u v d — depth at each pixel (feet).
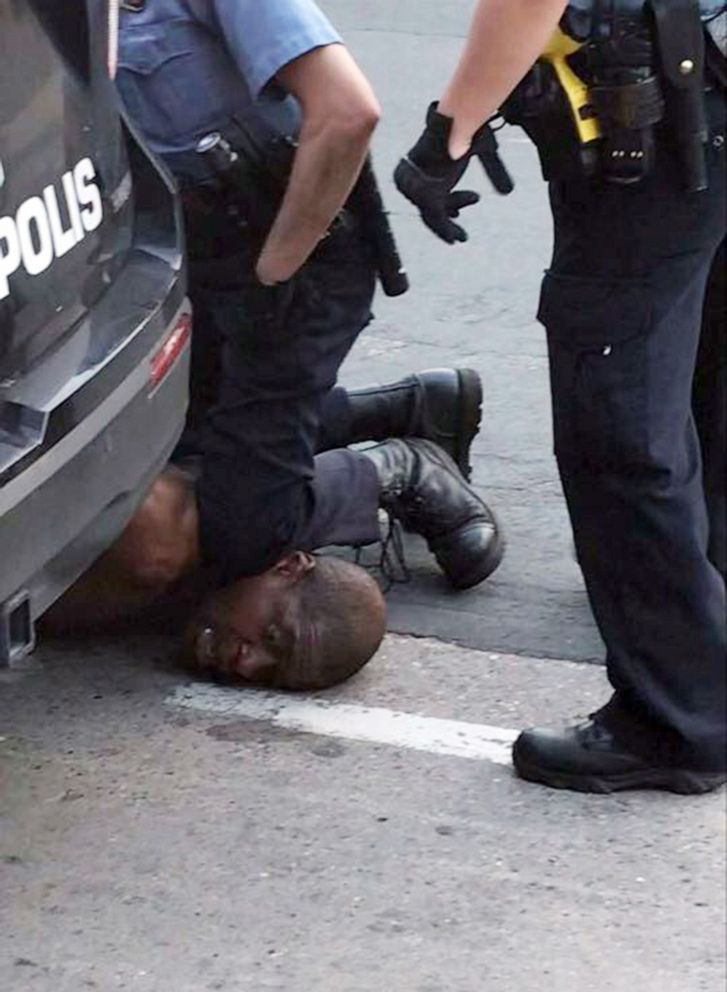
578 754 11.21
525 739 11.32
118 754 11.58
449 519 13.43
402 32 31.27
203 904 10.23
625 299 10.25
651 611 10.89
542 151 10.14
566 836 10.89
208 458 11.98
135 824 10.89
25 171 8.95
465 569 13.50
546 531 14.85
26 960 9.78
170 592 12.62
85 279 9.48
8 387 8.70
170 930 10.03
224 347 11.85
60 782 11.27
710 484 12.42
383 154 25.18
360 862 10.61
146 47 11.19
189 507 12.10
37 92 9.08
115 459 9.40
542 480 15.83
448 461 13.58
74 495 8.99
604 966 9.85
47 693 12.21
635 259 10.18
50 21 9.20
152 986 9.61
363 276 11.74
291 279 11.41
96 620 12.68
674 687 11.04
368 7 32.63
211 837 10.79
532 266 21.17
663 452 10.47
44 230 9.11
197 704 12.13
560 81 9.86
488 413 17.21
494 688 12.46
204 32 11.17
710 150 10.11
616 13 9.70
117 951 9.86
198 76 11.18
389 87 28.35
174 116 11.26
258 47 10.78
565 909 10.28
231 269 11.50
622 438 10.42
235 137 11.18
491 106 9.68
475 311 19.81
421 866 10.59
